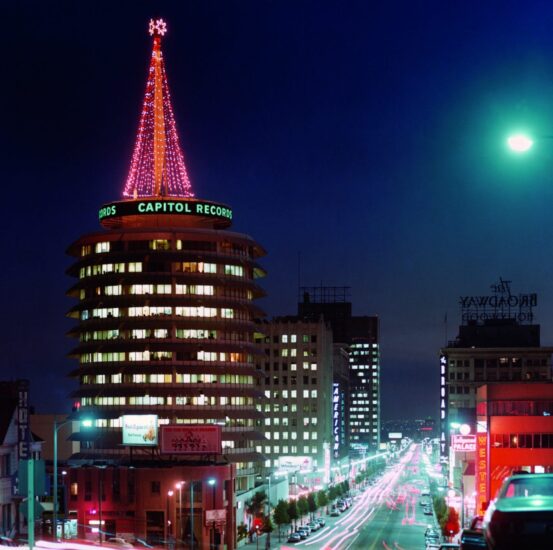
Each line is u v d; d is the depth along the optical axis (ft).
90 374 569.64
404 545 463.83
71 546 241.35
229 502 465.06
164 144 615.16
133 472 453.58
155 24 597.93
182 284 570.46
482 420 479.82
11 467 375.25
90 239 579.07
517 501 52.90
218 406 571.69
